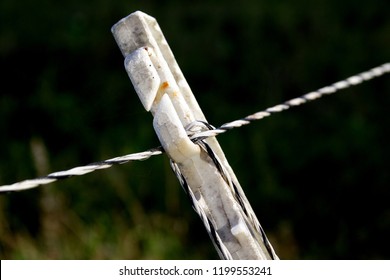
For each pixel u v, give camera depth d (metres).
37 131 6.30
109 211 5.17
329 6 8.09
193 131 1.97
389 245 5.19
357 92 6.79
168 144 1.89
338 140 6.10
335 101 6.70
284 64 7.14
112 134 6.17
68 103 6.49
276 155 5.99
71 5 7.91
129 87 6.84
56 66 7.10
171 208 5.29
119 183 5.34
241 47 7.39
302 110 6.63
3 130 6.25
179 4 8.10
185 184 1.96
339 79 6.98
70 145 6.19
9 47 7.26
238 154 5.91
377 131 6.27
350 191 5.57
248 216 2.03
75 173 1.82
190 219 5.25
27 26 7.56
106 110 6.54
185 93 2.10
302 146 6.08
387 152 5.91
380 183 5.58
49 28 7.54
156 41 2.08
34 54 7.24
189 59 7.20
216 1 8.16
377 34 7.60
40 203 5.11
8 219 5.20
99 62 7.20
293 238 5.21
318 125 6.38
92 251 4.81
